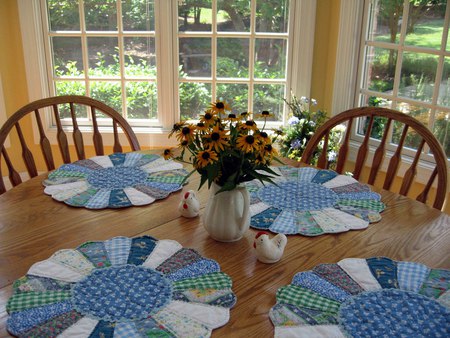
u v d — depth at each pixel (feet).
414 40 8.87
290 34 10.11
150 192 5.47
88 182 5.73
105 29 10.19
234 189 4.33
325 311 3.52
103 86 10.61
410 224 4.91
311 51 10.11
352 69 9.87
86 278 3.85
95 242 4.41
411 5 8.78
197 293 3.71
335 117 6.71
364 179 10.07
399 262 4.17
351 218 4.98
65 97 6.87
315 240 4.56
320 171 6.25
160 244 4.38
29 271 3.94
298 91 10.37
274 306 3.56
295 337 3.26
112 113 7.07
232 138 4.10
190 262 4.11
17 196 5.39
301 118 9.96
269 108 10.69
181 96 10.62
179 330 3.31
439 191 5.86
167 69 10.27
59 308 3.51
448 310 3.55
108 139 10.70
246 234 4.64
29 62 10.21
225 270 4.04
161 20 9.96
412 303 3.62
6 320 3.39
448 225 4.90
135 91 10.64
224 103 4.24
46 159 6.75
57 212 5.03
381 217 5.04
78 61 10.43
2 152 6.20
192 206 4.87
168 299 3.63
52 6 10.03
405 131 6.20
